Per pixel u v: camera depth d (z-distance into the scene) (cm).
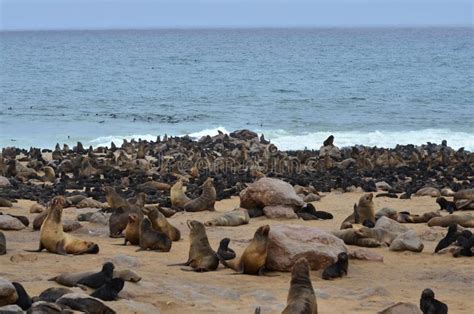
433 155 6200
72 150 6400
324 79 15112
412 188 4500
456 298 2066
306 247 2356
